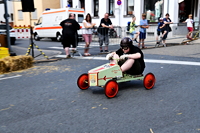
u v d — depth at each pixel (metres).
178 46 13.91
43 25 21.08
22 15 32.34
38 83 6.47
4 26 17.41
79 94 5.35
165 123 3.67
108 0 23.44
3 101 5.05
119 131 3.46
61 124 3.78
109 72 5.12
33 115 4.21
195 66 7.95
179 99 4.79
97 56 11.09
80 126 3.68
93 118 3.97
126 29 13.34
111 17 23.06
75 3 26.25
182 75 6.80
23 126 3.76
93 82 5.03
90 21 11.38
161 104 4.53
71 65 8.98
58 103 4.79
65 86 6.06
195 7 19.91
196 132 3.35
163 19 13.95
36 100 5.04
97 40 12.19
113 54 5.57
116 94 5.05
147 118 3.89
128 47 5.32
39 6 30.64
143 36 13.46
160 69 7.67
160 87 5.70
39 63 9.73
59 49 14.60
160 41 13.99
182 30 16.89
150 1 20.69
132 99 4.88
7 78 7.27
